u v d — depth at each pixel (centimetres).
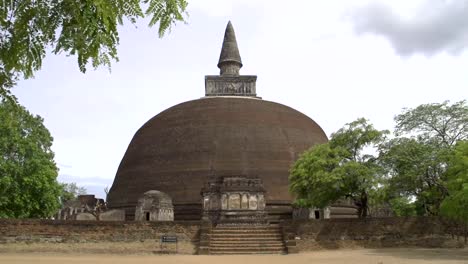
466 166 3347
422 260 2831
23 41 644
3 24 631
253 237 3969
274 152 6059
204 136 6122
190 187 5731
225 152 5950
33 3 626
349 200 6009
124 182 6262
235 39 7456
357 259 2994
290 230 4097
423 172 4088
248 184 4969
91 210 6278
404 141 4359
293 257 3303
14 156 4462
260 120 6347
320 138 6800
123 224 3984
